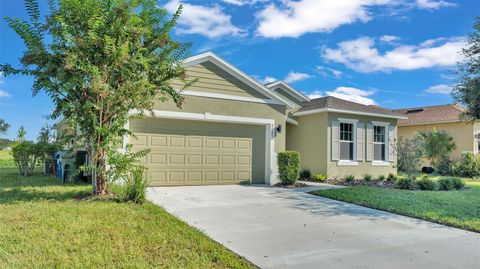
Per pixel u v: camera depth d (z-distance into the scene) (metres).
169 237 5.24
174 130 11.05
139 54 7.82
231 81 12.00
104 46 7.29
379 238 5.58
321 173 15.01
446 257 4.73
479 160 18.34
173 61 8.56
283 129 13.02
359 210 7.79
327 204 8.42
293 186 11.87
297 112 16.19
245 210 7.51
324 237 5.57
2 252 4.31
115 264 4.17
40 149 13.59
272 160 12.62
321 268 4.27
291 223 6.45
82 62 7.22
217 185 11.63
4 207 6.63
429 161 21.55
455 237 5.71
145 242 4.97
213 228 5.97
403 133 24.98
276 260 4.52
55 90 7.53
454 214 7.23
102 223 5.70
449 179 12.41
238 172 12.17
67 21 7.32
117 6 7.52
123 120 7.94
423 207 7.96
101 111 7.67
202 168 11.50
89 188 9.30
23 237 4.87
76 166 11.12
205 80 11.52
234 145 12.13
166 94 9.55
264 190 10.67
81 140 7.88
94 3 7.29
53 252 4.40
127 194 7.57
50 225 5.47
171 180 10.95
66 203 7.12
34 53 7.24
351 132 15.84
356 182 14.07
